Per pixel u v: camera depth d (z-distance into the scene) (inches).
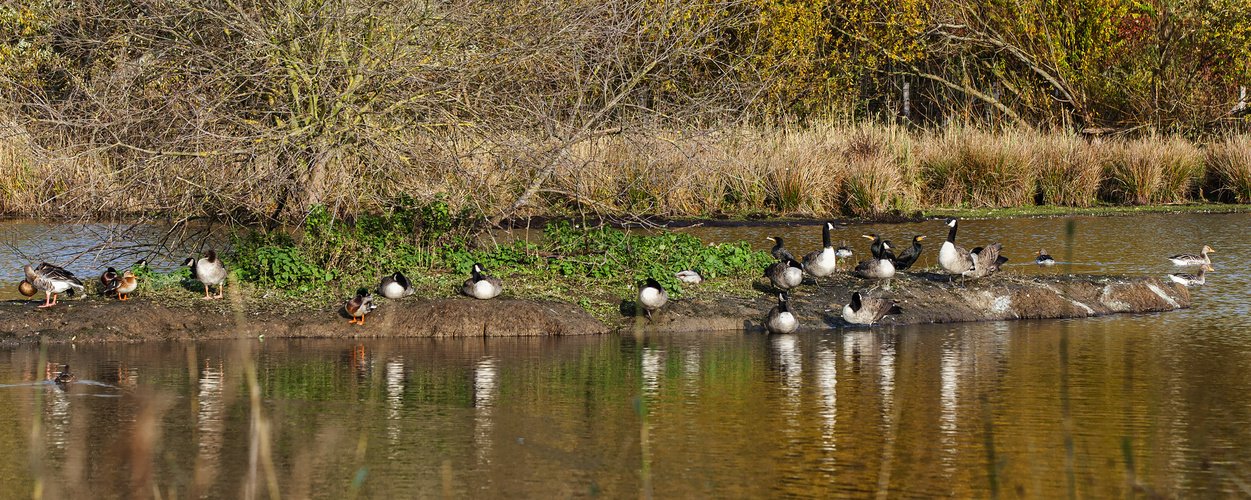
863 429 363.3
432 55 665.6
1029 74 1756.9
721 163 754.2
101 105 596.1
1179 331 543.8
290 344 515.2
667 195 1090.7
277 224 688.4
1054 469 319.9
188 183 589.0
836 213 1170.6
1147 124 1595.7
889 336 538.6
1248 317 584.7
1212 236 951.0
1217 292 672.4
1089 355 483.5
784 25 1535.4
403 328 538.3
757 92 971.9
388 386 426.3
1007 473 316.5
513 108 674.8
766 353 493.4
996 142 1291.8
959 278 625.9
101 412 386.9
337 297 569.0
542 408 391.9
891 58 1736.0
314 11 638.5
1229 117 1568.7
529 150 637.9
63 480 314.3
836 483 308.3
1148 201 1264.8
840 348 506.0
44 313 526.9
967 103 1734.7
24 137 657.0
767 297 594.9
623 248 652.7
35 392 416.5
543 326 542.6
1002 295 603.2
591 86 722.8
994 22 1753.2
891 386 424.5
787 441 350.0
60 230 852.0
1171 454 333.4
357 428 366.3
